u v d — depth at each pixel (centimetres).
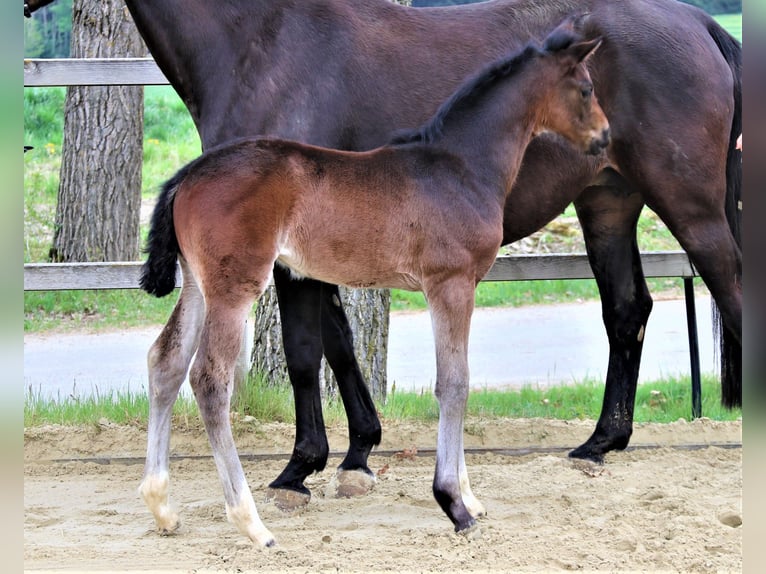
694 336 580
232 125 426
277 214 368
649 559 359
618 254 510
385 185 379
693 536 380
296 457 435
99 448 531
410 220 380
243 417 556
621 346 512
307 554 363
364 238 379
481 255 388
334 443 541
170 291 379
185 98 446
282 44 428
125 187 981
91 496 461
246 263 362
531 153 445
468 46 446
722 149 454
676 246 1113
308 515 426
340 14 438
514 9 458
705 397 665
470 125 396
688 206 449
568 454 509
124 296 1060
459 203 384
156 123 1484
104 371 803
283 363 627
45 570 350
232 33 429
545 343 931
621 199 497
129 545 381
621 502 430
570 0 460
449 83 439
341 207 376
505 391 715
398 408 591
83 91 962
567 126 414
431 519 418
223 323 362
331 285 452
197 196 368
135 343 916
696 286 1130
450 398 378
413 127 433
